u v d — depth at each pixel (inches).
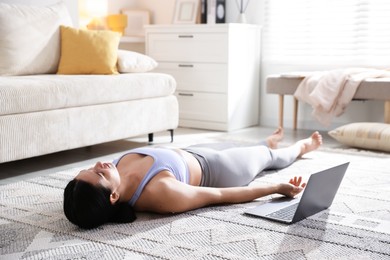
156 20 202.5
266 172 106.0
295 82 154.6
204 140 149.4
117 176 75.3
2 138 100.7
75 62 135.0
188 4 190.4
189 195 78.7
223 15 184.9
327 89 144.5
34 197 90.5
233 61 165.9
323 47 169.3
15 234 72.1
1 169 113.7
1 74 125.6
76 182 72.8
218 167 88.0
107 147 140.1
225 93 165.6
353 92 140.4
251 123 179.6
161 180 78.4
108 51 137.3
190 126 175.0
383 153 126.9
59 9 144.0
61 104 112.7
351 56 164.2
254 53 176.9
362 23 161.0
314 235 70.2
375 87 137.3
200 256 63.4
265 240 68.5
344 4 163.6
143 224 75.5
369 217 78.0
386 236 69.9
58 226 75.2
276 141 112.8
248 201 85.8
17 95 102.6
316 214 79.2
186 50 171.5
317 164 113.4
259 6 180.7
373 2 158.4
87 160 123.1
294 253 64.1
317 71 168.9
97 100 122.0
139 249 65.9
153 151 84.1
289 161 108.9
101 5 185.3
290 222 74.4
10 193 93.0
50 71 137.7
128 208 77.3
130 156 84.7
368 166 112.2
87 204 71.5
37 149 108.1
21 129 104.3
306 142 117.2
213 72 167.0
